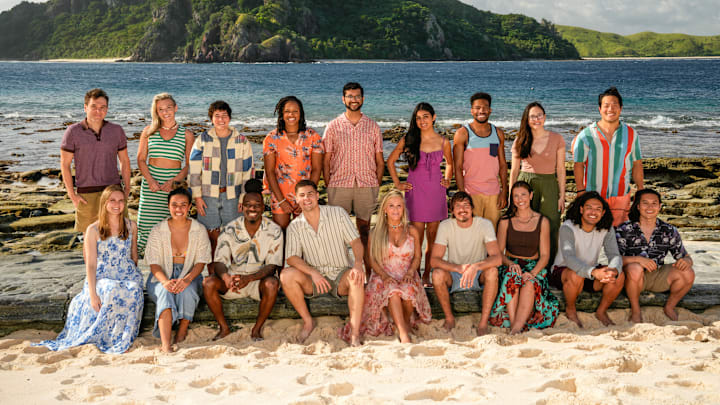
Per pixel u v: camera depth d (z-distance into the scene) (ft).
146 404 10.30
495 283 15.44
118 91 141.69
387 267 15.62
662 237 16.08
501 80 194.70
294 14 507.71
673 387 10.48
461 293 16.51
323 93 133.59
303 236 15.64
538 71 286.66
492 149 17.43
